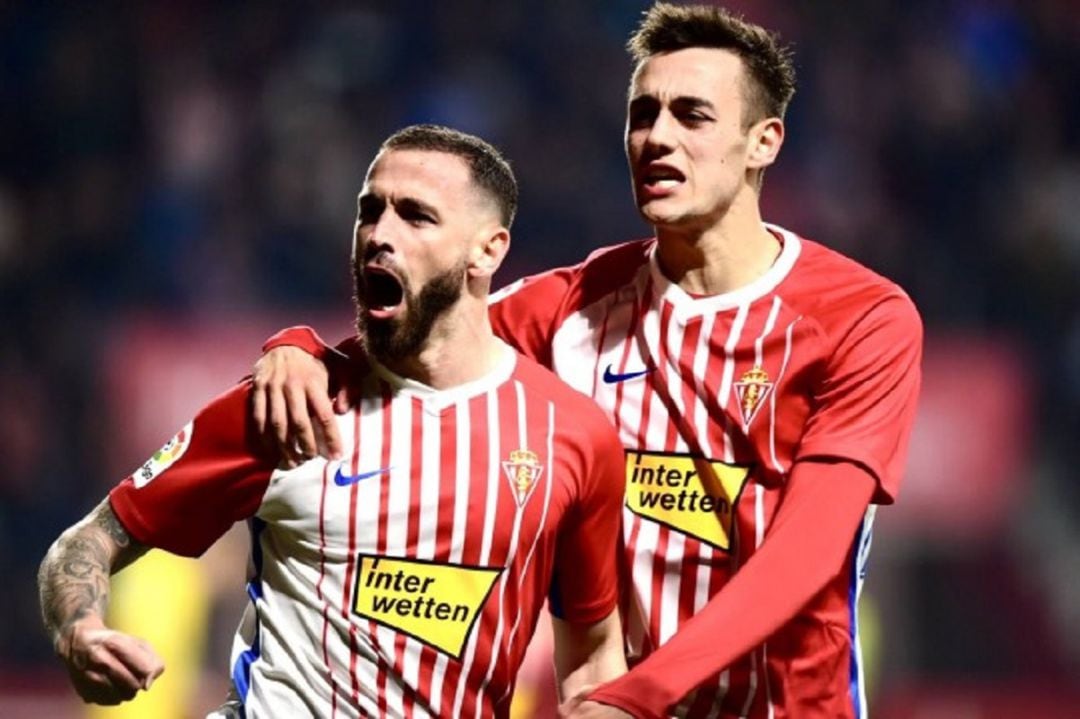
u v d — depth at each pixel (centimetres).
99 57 5669
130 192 5503
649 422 1812
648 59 1812
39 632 4566
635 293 1848
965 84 5694
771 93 1812
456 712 1659
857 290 1803
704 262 1809
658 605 1800
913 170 5600
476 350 1700
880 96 5691
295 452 1655
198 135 5603
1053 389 5094
